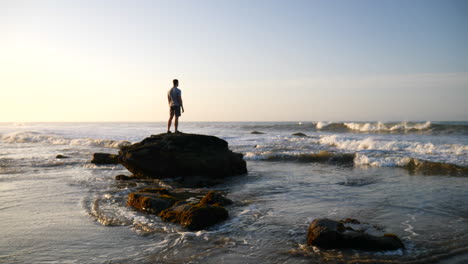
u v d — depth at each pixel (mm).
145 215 7332
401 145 18922
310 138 27703
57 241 5762
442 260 4766
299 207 7957
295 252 5117
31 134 36438
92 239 5848
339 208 7781
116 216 7273
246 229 6305
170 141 12719
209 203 8117
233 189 10562
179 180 12281
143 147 12742
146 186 11062
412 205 7945
